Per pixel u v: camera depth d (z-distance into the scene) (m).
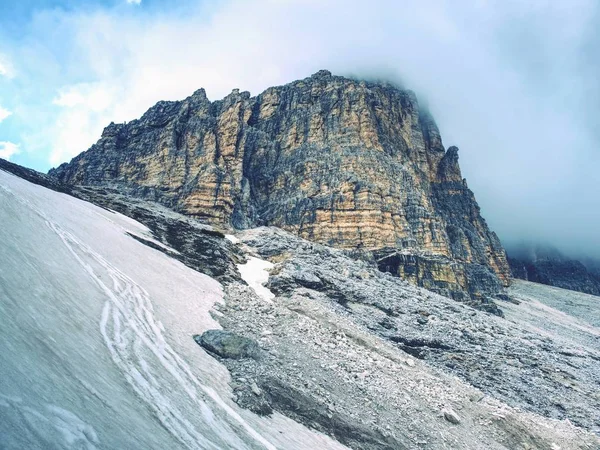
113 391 12.13
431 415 32.00
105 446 8.18
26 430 6.71
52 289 17.06
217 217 99.88
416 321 60.72
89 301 19.98
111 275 28.39
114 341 17.08
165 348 21.05
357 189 111.12
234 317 38.25
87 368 12.23
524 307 135.50
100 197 74.62
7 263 15.39
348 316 53.88
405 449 25.47
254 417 19.89
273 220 110.31
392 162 124.56
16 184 39.16
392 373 37.47
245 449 15.23
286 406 23.59
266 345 32.84
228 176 108.69
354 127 127.62
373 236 103.69
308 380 28.56
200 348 25.88
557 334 104.31
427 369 41.97
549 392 47.22
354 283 69.44
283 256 79.62
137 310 24.50
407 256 100.56
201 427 14.57
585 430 37.00
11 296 12.62
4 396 7.12
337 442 22.69
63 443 7.19
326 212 107.69
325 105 136.88
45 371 9.49
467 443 29.84
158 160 114.44
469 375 46.84
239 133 121.69
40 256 20.47
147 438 10.45
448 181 172.75
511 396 43.62
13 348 9.23
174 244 62.09
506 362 53.41
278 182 120.50
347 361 36.28
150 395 14.23
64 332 13.66
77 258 26.36
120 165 118.31
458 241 144.00
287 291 58.19
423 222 114.25
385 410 29.64
